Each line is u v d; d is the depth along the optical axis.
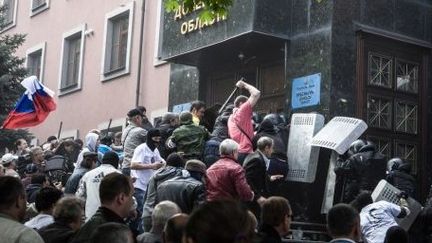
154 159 9.77
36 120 13.57
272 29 13.30
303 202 10.84
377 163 10.09
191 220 2.40
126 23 20.98
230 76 15.32
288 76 13.34
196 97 15.95
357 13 12.95
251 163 8.81
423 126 13.51
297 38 13.30
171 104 16.80
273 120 11.40
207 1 8.27
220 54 15.02
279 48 13.95
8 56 20.09
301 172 10.65
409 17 13.68
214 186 8.26
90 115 21.89
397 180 10.23
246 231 2.38
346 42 12.71
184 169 8.54
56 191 6.48
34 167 11.47
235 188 8.23
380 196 9.63
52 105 13.72
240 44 14.03
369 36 13.00
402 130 13.21
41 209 6.45
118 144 12.99
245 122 10.00
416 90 13.59
